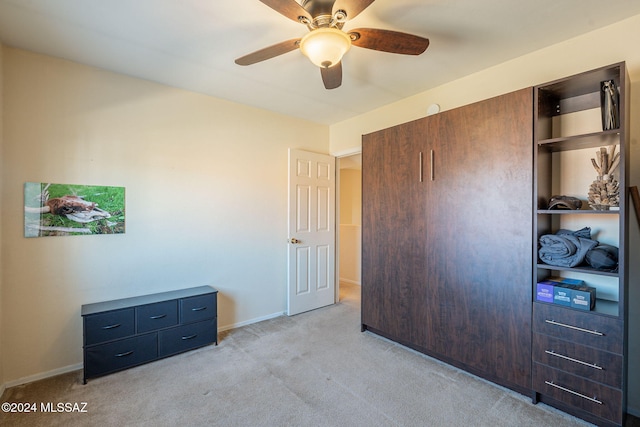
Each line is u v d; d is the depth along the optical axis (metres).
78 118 2.38
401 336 2.77
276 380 2.23
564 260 1.86
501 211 2.11
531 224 1.98
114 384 2.17
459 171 2.34
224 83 2.79
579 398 1.77
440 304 2.47
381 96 3.12
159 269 2.77
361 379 2.24
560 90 1.99
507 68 2.42
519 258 2.03
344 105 3.38
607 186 1.78
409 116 3.14
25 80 2.18
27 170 2.18
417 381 2.22
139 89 2.67
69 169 2.34
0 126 2.06
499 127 2.12
